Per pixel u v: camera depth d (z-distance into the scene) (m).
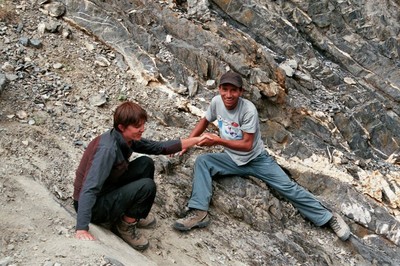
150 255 4.15
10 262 3.21
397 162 7.49
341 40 8.59
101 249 3.44
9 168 4.21
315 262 4.97
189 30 6.62
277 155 6.14
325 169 6.23
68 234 3.54
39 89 5.29
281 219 5.19
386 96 8.38
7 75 5.24
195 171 4.93
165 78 6.07
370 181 6.35
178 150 4.32
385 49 8.69
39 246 3.38
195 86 6.09
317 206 5.23
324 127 6.80
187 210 4.81
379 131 7.59
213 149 5.46
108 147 3.60
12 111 4.91
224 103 4.76
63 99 5.32
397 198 6.33
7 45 5.61
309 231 5.30
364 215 5.84
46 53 5.75
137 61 6.09
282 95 6.43
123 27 6.31
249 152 4.98
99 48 6.11
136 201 3.85
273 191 5.38
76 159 4.67
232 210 4.98
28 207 3.73
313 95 7.41
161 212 4.68
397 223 5.88
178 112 5.84
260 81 6.32
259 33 7.79
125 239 4.04
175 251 4.36
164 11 6.71
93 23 6.24
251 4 7.81
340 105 7.46
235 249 4.68
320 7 8.48
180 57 6.30
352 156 6.80
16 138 4.59
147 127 5.48
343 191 5.95
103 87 5.71
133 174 3.99
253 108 4.80
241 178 5.19
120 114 3.64
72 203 4.17
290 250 4.94
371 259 5.25
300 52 7.97
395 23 8.85
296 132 6.59
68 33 6.03
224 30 6.89
